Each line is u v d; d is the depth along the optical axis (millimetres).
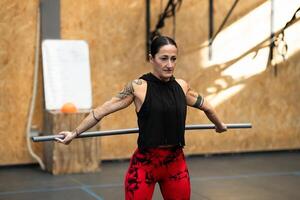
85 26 11586
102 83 11805
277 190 9258
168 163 5031
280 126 13297
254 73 12883
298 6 13000
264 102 13078
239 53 12703
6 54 11141
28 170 11078
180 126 5016
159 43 4949
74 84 11141
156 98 4930
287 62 13148
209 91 12555
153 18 12016
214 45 12500
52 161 10594
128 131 5652
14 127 11336
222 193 9016
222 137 12891
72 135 5191
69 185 9648
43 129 11141
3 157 11305
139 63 12016
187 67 12336
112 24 11773
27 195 8875
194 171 11008
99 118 5113
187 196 5125
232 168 11359
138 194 4953
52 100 10906
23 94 11320
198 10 12328
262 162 12062
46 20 11156
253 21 12742
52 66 11008
